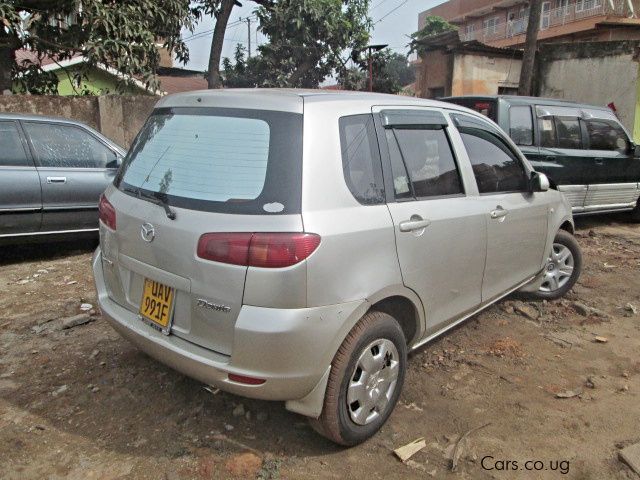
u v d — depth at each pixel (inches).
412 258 114.1
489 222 140.8
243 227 92.3
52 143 234.2
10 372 137.1
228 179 98.8
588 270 243.1
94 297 189.3
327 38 556.1
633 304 200.7
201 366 96.4
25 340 154.9
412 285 115.1
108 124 380.8
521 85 503.8
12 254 244.1
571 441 116.2
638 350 161.5
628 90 580.4
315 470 104.0
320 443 111.9
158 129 117.6
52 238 234.4
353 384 104.9
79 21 370.9
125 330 110.9
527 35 494.9
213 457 106.7
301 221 93.0
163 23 407.5
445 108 138.7
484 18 1435.8
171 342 101.5
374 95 121.8
